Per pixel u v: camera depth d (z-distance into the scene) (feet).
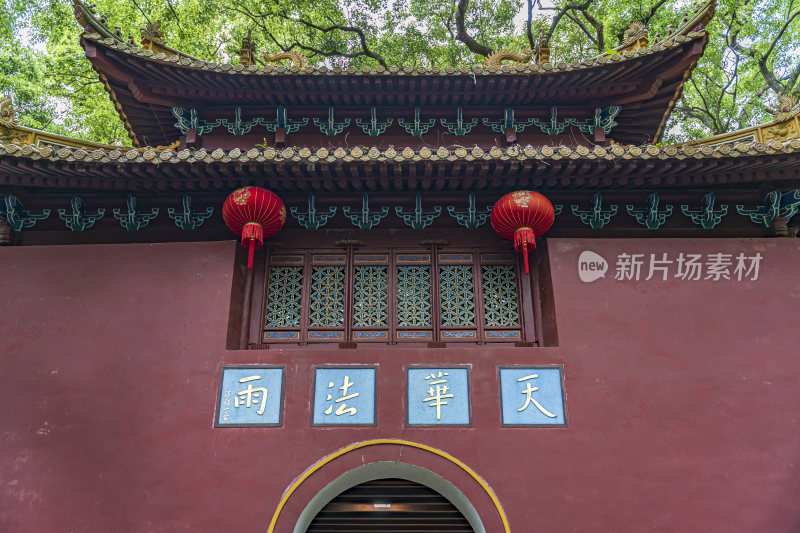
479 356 28.94
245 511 26.05
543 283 31.30
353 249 32.81
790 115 34.22
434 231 33.06
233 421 27.66
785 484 26.58
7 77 66.95
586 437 27.37
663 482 26.61
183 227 32.40
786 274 30.30
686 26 33.86
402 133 39.11
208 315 29.55
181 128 38.37
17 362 28.58
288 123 38.86
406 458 26.99
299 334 31.14
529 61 39.14
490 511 26.09
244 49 38.88
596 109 38.45
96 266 30.55
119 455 26.96
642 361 28.71
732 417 27.71
